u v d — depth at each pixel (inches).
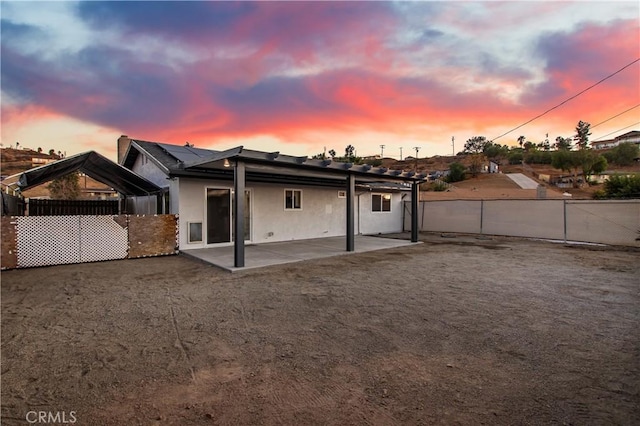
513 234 530.0
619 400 85.1
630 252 366.0
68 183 984.3
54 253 295.0
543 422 76.0
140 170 490.9
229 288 208.7
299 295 191.6
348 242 370.6
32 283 225.3
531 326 141.1
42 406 83.5
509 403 84.0
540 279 233.0
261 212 447.2
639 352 115.0
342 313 159.2
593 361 108.3
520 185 1558.8
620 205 416.5
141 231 339.9
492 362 108.0
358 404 83.8
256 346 121.5
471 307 168.2
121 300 183.3
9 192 386.6
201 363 108.0
